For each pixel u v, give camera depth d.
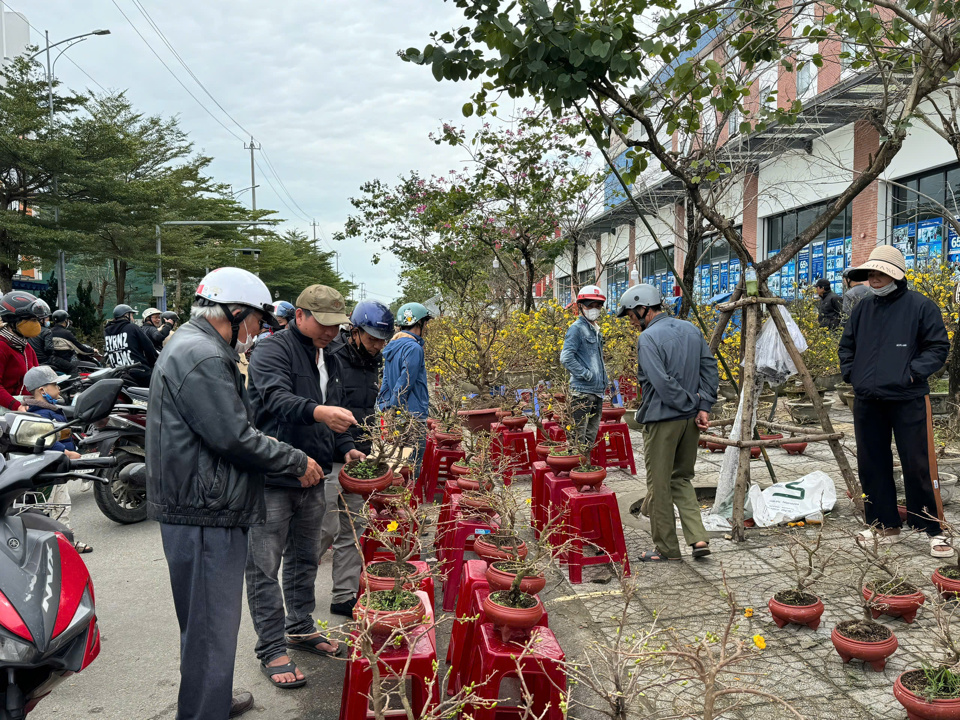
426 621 2.61
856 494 5.19
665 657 3.21
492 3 4.37
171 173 34.53
